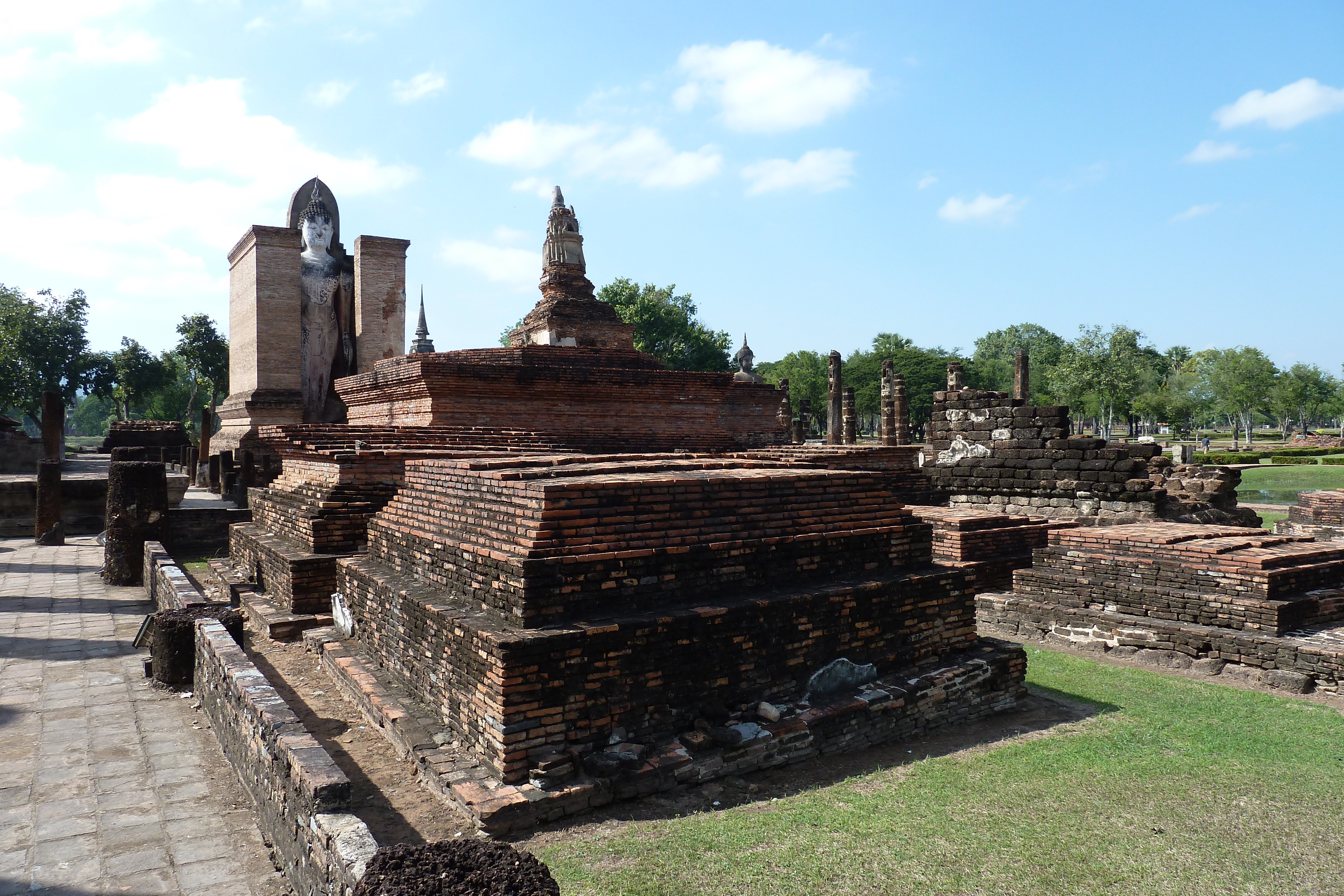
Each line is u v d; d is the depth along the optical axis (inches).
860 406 3213.6
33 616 456.4
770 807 232.7
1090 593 438.9
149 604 489.1
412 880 126.9
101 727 292.5
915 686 297.9
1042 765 263.4
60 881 192.4
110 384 2345.0
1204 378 2817.4
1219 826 221.8
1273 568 383.9
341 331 1060.5
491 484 280.4
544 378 616.4
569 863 199.5
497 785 224.1
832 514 314.8
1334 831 219.1
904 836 214.7
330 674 342.6
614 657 243.4
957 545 483.8
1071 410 2396.7
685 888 188.7
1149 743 284.2
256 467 777.6
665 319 2492.6
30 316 2132.1
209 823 223.1
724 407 1203.2
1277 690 353.7
